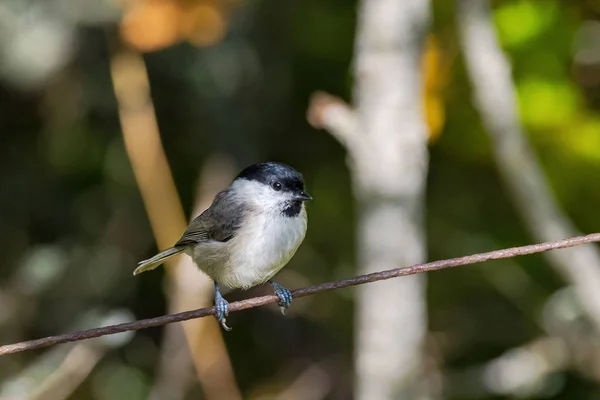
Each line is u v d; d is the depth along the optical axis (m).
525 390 10.70
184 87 11.17
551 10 10.09
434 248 11.53
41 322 10.98
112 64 10.38
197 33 9.21
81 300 11.17
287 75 11.35
